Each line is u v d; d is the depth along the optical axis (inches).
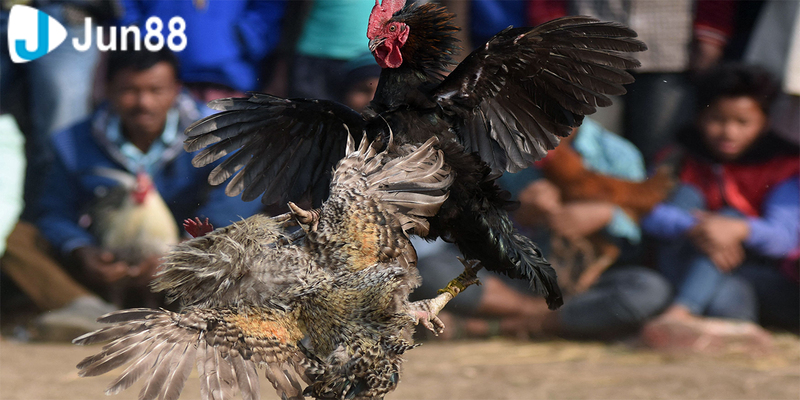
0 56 681.6
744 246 659.4
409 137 263.4
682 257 659.4
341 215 222.8
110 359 184.5
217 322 198.4
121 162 663.1
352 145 237.5
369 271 220.4
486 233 266.2
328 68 674.2
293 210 217.5
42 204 674.2
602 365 570.6
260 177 292.0
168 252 217.3
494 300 653.3
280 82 692.7
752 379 521.0
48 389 482.6
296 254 218.1
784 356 595.5
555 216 649.6
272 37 688.4
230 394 191.3
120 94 656.4
